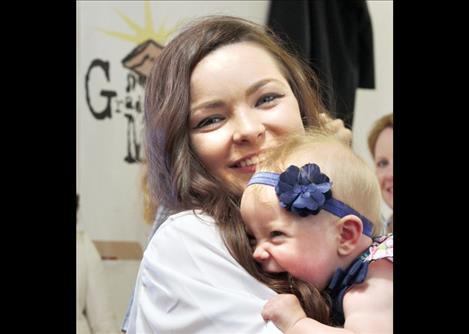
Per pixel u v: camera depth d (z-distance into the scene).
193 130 1.28
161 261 1.16
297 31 2.10
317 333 1.03
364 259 1.14
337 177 1.17
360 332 1.07
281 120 1.26
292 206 1.13
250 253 1.16
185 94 1.26
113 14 2.19
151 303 1.15
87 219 2.16
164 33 2.20
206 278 1.11
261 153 1.25
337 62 2.22
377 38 2.49
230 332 1.07
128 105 2.21
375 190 1.22
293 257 1.14
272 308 1.07
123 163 2.20
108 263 2.18
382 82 2.49
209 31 1.30
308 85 1.44
